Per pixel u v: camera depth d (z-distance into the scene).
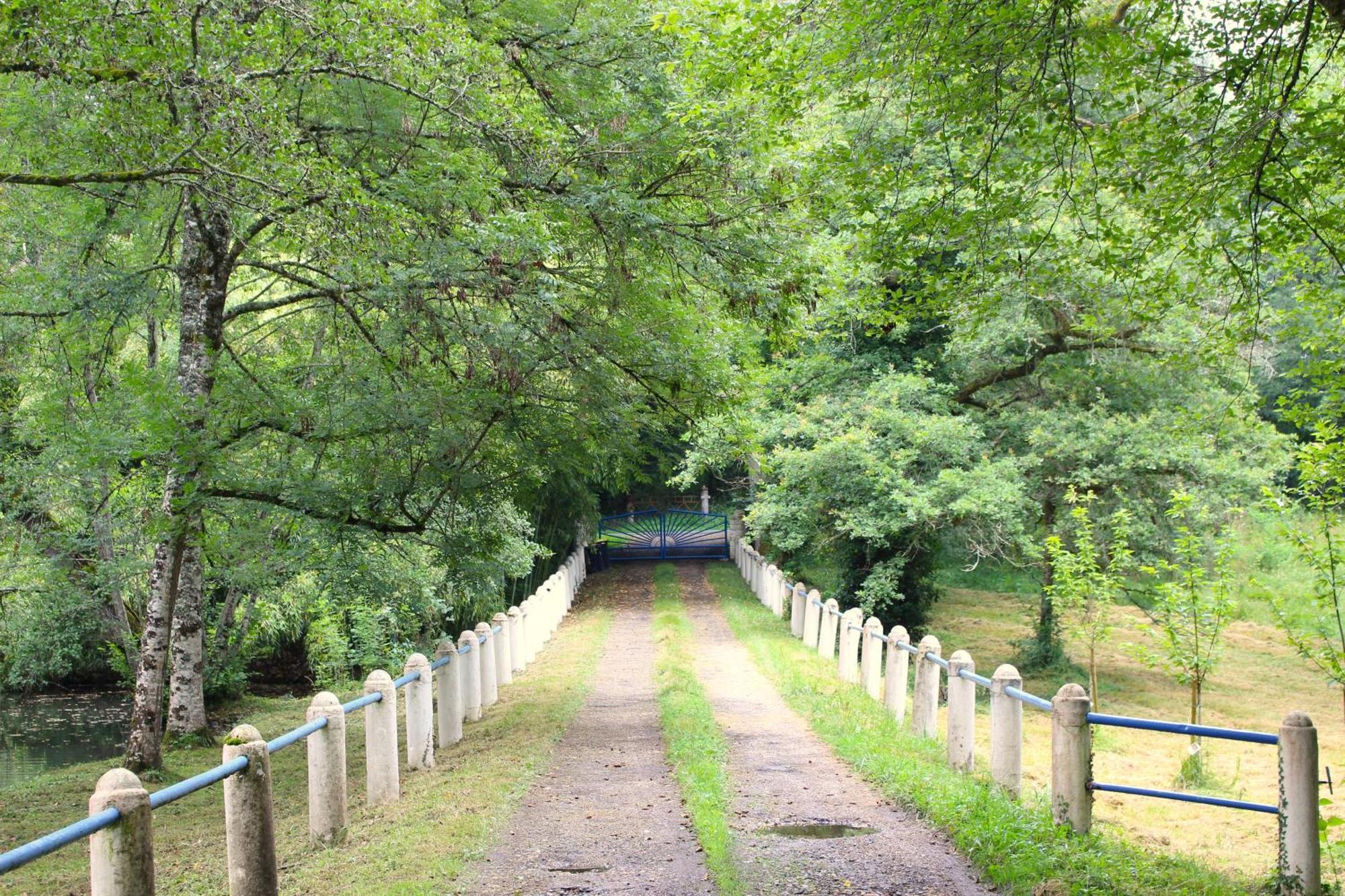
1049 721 16.09
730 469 36.97
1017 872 5.97
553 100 11.26
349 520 10.60
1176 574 19.98
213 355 10.70
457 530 11.45
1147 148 9.63
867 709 12.80
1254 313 11.19
